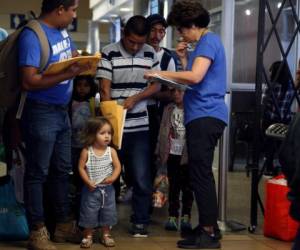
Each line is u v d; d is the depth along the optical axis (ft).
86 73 13.30
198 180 12.89
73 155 14.11
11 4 48.88
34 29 11.85
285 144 7.48
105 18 45.52
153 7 26.35
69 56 12.54
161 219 16.39
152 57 14.23
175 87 12.95
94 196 12.92
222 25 15.19
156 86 13.84
